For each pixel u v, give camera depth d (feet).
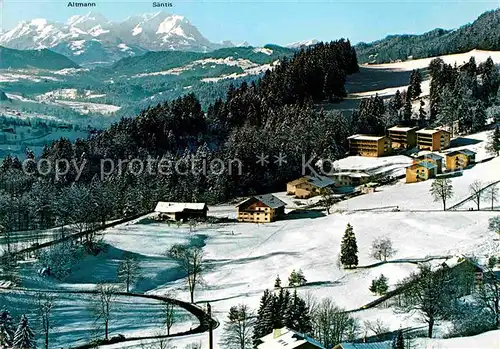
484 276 315.17
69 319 325.42
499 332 243.19
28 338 280.92
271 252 442.91
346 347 211.82
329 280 366.22
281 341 225.35
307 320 263.49
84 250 442.91
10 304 331.57
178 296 374.22
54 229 530.68
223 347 273.54
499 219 424.46
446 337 252.83
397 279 348.79
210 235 501.56
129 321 328.49
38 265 407.85
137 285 393.50
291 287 359.46
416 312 287.07
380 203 539.29
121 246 467.11
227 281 394.52
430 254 387.55
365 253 409.90
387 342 225.15
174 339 294.46
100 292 363.35
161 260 438.81
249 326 293.84
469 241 405.39
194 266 383.04
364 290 342.44
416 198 536.83
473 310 274.77
